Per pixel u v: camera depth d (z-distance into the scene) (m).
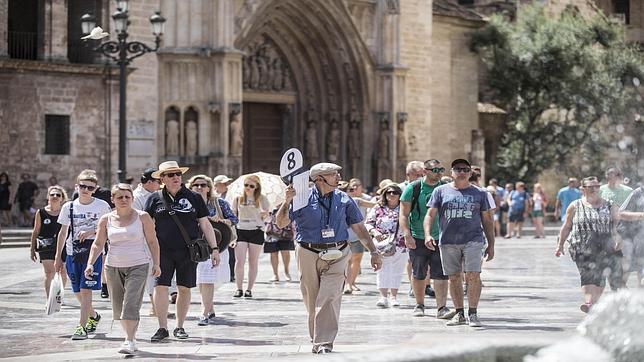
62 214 38.31
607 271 41.38
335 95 126.81
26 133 100.06
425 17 133.50
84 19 83.19
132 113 106.00
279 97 124.31
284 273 66.25
